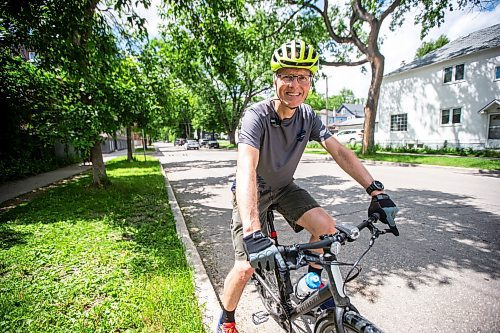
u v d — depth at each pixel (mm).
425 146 19484
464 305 2393
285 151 1836
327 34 17641
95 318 2131
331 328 1460
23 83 5828
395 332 2094
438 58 19234
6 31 4793
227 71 7383
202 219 4996
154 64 7211
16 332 1982
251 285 2760
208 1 6008
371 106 16375
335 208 5430
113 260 3102
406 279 2824
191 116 46094
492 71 16266
